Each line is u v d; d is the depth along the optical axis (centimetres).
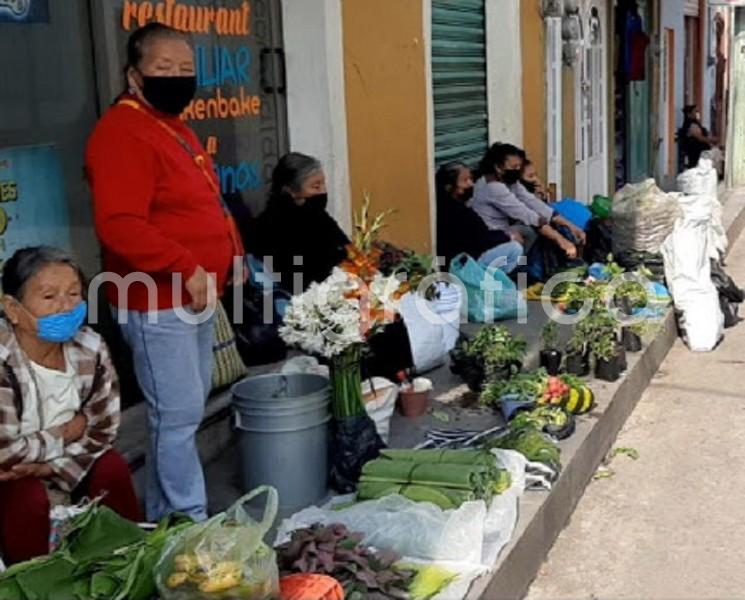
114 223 344
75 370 358
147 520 402
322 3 605
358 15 653
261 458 422
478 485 398
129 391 507
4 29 439
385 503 385
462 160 885
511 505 407
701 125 1853
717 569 430
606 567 432
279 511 423
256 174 609
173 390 377
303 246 555
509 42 916
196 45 552
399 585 343
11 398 340
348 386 435
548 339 629
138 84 358
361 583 337
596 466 530
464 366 570
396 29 703
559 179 1083
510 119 934
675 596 409
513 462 433
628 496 502
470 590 353
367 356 479
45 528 341
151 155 351
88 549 315
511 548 388
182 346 375
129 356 505
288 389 450
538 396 525
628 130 1461
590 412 543
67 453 355
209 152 568
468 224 750
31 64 454
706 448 565
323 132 621
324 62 613
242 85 591
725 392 664
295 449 420
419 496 394
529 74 979
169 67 354
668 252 778
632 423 609
